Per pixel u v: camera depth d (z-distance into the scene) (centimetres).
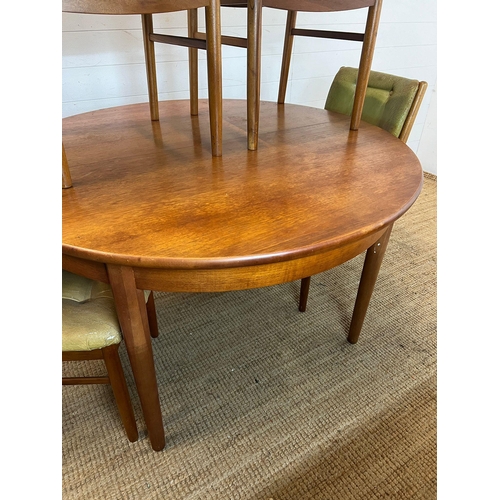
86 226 65
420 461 103
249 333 142
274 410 115
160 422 96
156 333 136
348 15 219
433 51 266
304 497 95
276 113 143
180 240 62
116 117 131
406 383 125
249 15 89
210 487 96
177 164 93
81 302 86
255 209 73
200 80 190
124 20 159
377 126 133
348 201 76
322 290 166
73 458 100
